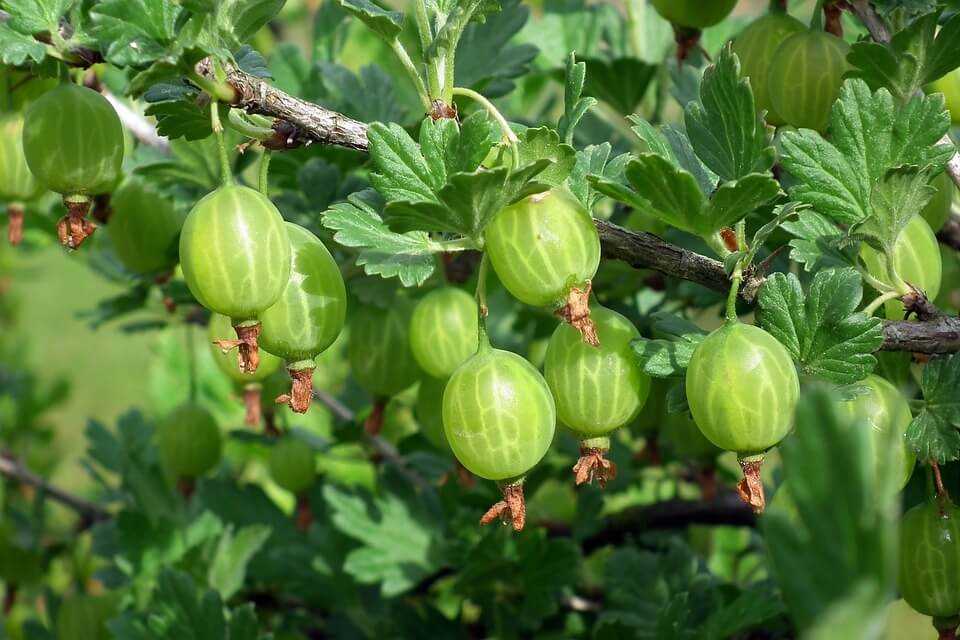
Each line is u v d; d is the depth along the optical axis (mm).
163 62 401
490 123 410
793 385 396
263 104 413
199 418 569
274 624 598
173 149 520
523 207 401
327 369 708
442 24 427
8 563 618
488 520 411
